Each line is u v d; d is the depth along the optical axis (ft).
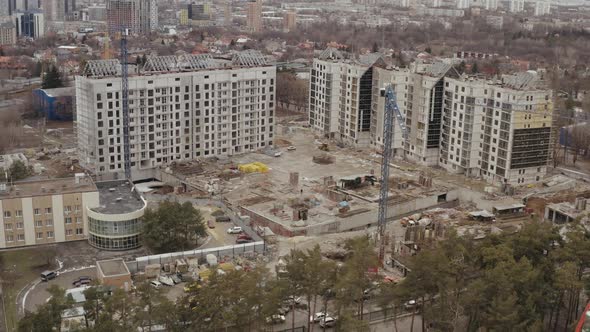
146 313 531.50
